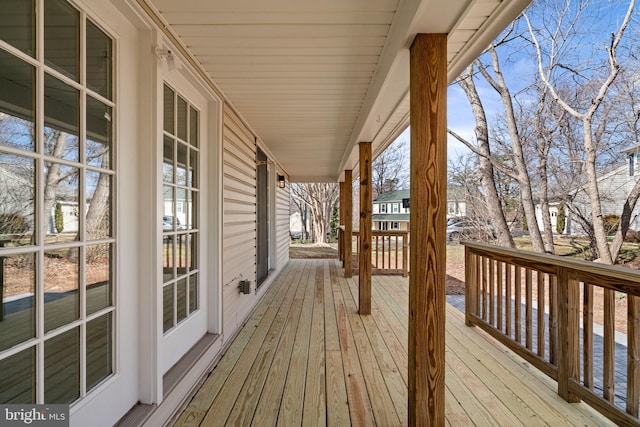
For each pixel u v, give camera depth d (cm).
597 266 183
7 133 103
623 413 166
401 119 329
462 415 190
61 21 124
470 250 345
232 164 323
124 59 159
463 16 149
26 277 109
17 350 105
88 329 137
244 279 369
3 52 102
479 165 1124
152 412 163
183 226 232
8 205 103
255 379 227
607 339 180
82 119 133
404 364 252
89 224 138
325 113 346
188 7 165
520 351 254
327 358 262
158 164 174
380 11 172
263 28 186
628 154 855
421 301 167
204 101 268
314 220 1828
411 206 174
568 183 959
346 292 502
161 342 176
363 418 184
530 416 189
